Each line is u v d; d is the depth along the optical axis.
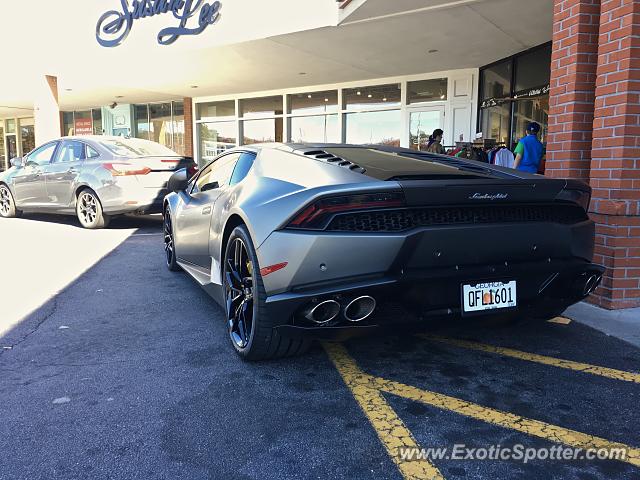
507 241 2.89
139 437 2.43
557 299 3.23
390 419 2.58
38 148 9.97
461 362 3.29
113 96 17.08
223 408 2.70
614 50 4.17
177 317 4.26
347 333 2.82
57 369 3.22
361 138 13.94
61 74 14.50
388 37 9.35
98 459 2.26
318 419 2.59
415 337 3.76
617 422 2.54
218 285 3.84
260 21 9.80
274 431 2.48
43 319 4.21
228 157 4.51
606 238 4.29
